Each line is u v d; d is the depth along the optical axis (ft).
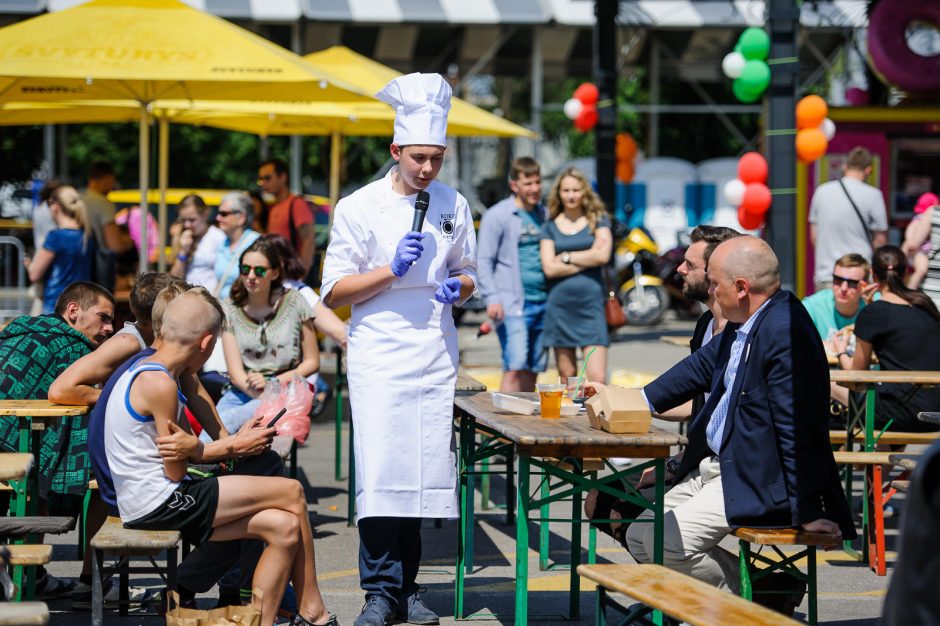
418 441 20.13
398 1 79.10
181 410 20.17
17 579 19.90
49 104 50.52
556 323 33.96
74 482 21.59
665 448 18.24
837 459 24.26
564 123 123.95
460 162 96.84
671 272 78.48
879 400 27.71
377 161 113.91
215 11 75.41
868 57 59.26
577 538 21.39
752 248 18.71
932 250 38.22
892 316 27.81
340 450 33.86
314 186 117.29
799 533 17.75
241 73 33.55
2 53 33.35
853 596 23.15
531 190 34.45
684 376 20.58
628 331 75.61
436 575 24.67
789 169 36.55
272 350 28.40
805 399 17.98
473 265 21.16
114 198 73.36
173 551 18.37
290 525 18.65
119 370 19.07
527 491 18.25
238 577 19.99
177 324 18.94
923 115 57.21
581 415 20.45
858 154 43.34
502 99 114.52
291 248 30.40
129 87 39.70
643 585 15.56
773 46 36.47
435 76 20.13
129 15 35.19
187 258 42.52
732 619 13.93
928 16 57.57
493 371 40.73
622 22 82.17
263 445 19.36
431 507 20.17
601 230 34.04
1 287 60.18
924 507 9.87
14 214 102.53
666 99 123.65
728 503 18.37
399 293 20.33
